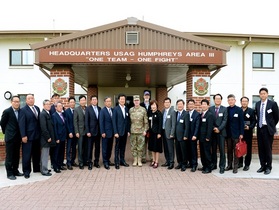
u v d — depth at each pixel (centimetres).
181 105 845
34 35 1738
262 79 1828
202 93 1008
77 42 962
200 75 1009
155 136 864
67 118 838
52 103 883
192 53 962
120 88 1964
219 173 794
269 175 769
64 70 978
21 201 573
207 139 794
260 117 797
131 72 1259
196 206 546
